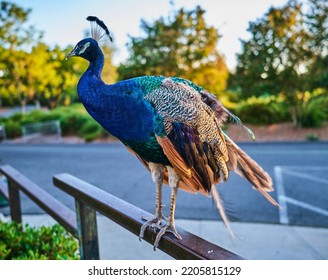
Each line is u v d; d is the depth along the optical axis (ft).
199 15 42.78
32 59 64.23
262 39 40.16
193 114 5.08
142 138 5.24
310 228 12.96
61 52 66.80
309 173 22.24
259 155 29.73
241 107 46.60
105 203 6.09
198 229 12.98
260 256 10.60
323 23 37.81
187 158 4.99
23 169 27.96
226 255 4.32
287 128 42.75
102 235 12.83
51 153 37.70
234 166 5.93
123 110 5.22
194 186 5.51
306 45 39.04
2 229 8.80
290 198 17.01
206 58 44.55
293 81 40.11
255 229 12.91
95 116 5.53
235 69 43.16
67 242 8.27
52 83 72.74
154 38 43.62
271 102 45.06
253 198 17.06
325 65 39.14
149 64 43.93
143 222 5.36
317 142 36.35
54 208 8.64
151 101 5.13
